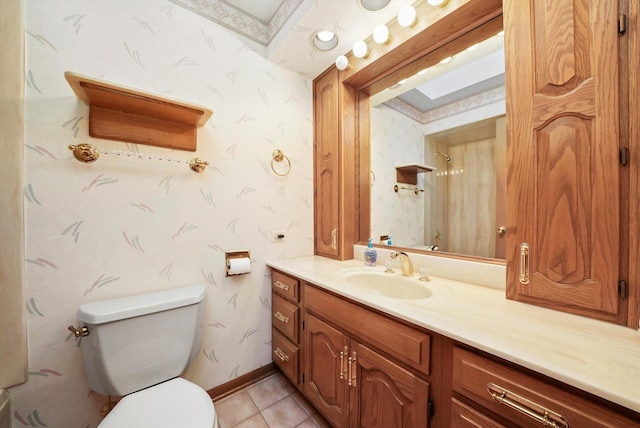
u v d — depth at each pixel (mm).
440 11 1029
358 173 1637
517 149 803
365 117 1600
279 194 1596
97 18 1022
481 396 604
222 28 1358
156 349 1001
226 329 1393
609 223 650
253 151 1476
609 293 654
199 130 1278
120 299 1045
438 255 1192
